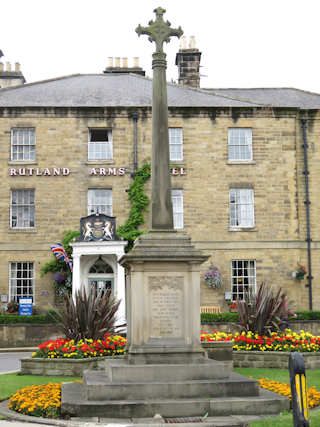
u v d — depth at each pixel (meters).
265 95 32.16
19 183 27.38
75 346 15.17
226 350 14.91
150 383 9.22
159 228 10.61
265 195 27.89
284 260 27.45
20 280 26.94
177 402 8.84
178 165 27.70
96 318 16.14
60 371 14.45
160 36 11.33
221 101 28.94
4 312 26.25
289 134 28.30
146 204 27.30
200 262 10.27
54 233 27.09
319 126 28.75
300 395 6.90
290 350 15.84
